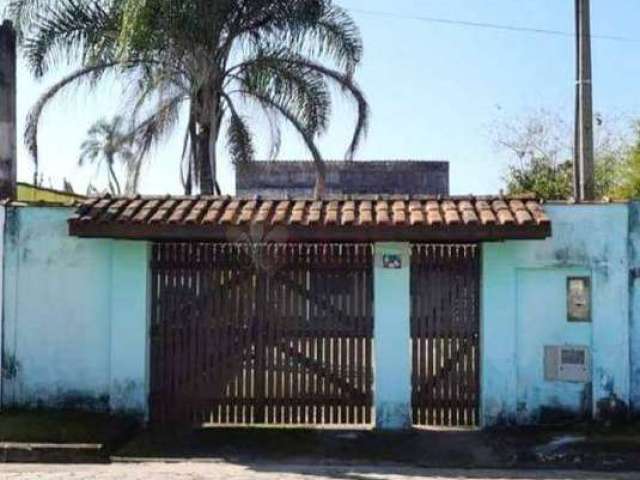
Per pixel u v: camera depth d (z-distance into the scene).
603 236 9.96
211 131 17.39
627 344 9.92
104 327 10.29
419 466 8.45
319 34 17.12
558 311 10.00
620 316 9.92
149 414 10.20
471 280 10.06
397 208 9.95
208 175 17.41
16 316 10.35
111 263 10.27
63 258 10.34
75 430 9.28
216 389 10.17
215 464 8.48
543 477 8.02
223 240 9.86
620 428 9.62
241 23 16.95
